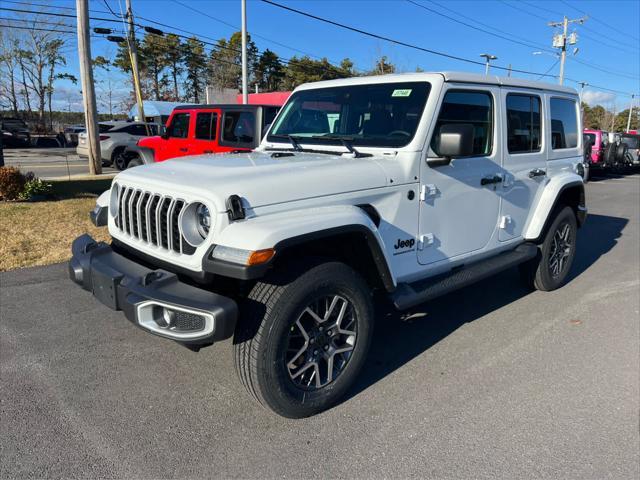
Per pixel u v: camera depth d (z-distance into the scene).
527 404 3.16
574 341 4.12
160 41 57.09
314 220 2.66
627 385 3.41
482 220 4.09
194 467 2.53
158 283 2.64
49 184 10.95
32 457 2.56
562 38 36.12
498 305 4.93
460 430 2.88
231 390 3.26
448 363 3.70
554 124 4.95
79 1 14.04
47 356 3.65
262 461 2.59
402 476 2.49
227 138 9.41
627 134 21.56
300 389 2.88
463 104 3.74
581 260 6.79
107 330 4.11
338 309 3.00
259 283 2.72
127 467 2.51
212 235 2.58
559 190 4.82
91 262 3.05
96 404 3.06
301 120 4.15
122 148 16.80
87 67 14.48
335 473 2.51
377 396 3.23
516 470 2.54
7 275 5.39
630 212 11.03
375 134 3.59
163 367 3.53
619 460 2.63
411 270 3.52
